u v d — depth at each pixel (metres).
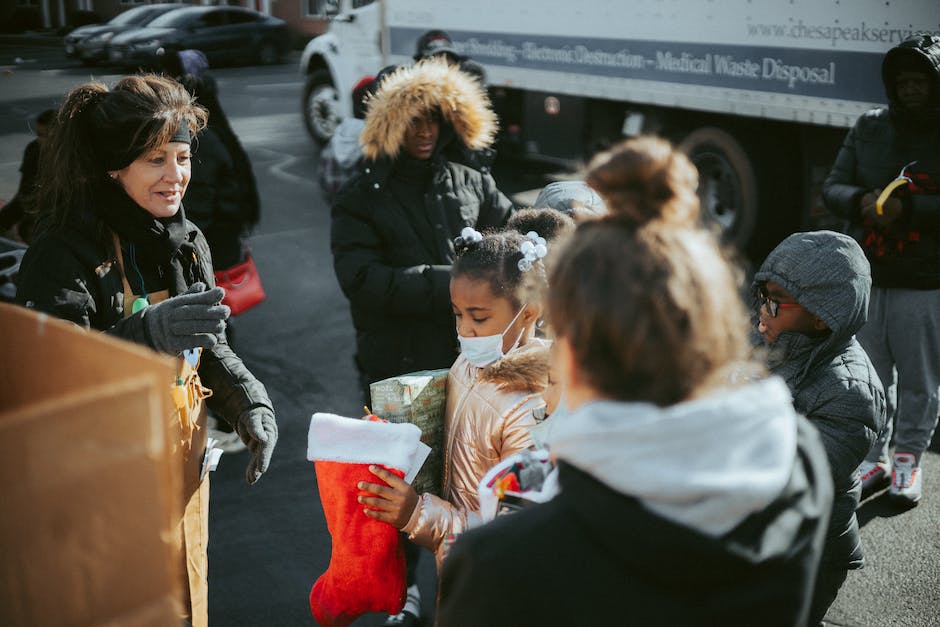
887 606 3.01
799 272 2.02
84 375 0.88
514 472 1.38
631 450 0.91
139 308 2.08
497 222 3.23
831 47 5.37
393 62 9.34
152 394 0.81
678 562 0.92
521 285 1.83
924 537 3.36
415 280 2.98
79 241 1.99
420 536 1.77
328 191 5.19
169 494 0.84
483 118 3.06
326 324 5.58
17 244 4.03
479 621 0.99
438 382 1.95
